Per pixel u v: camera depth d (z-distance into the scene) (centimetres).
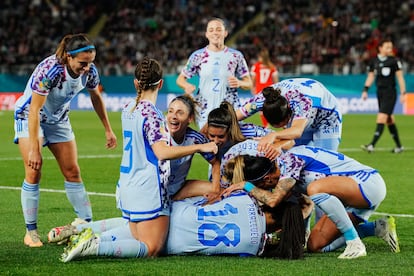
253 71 2733
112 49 5506
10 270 823
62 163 1085
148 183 883
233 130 944
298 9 5622
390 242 952
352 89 4391
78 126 3425
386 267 846
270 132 1012
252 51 5147
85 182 1662
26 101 1021
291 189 897
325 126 1042
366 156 2219
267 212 916
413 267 848
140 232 891
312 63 4984
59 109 1046
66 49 987
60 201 1391
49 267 838
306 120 984
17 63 5456
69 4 6069
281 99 946
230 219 893
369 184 924
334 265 855
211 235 894
